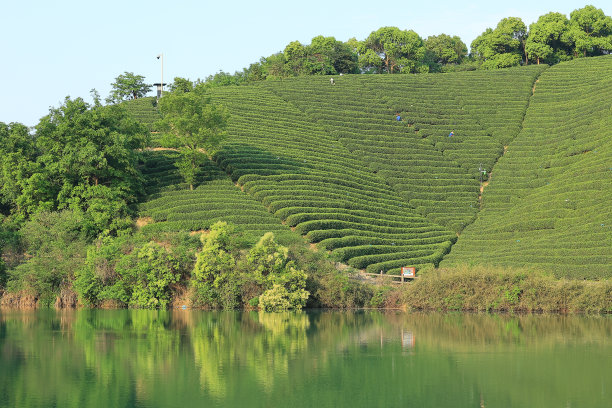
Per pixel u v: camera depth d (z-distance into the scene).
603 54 160.38
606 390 24.75
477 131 108.81
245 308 51.84
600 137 92.81
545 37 158.38
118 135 68.44
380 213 77.75
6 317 46.47
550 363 29.78
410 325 42.41
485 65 164.25
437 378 26.69
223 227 52.44
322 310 51.72
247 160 81.50
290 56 156.50
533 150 100.75
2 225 64.00
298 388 24.94
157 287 52.41
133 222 65.44
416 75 139.50
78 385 25.28
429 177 92.56
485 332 39.34
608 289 49.34
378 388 24.94
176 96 75.06
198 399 23.28
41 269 53.34
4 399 23.25
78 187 65.50
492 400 23.39
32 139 72.88
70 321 44.00
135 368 28.39
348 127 104.19
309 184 78.69
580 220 69.69
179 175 77.12
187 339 36.25
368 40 165.50
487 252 67.94
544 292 49.88
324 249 62.38
